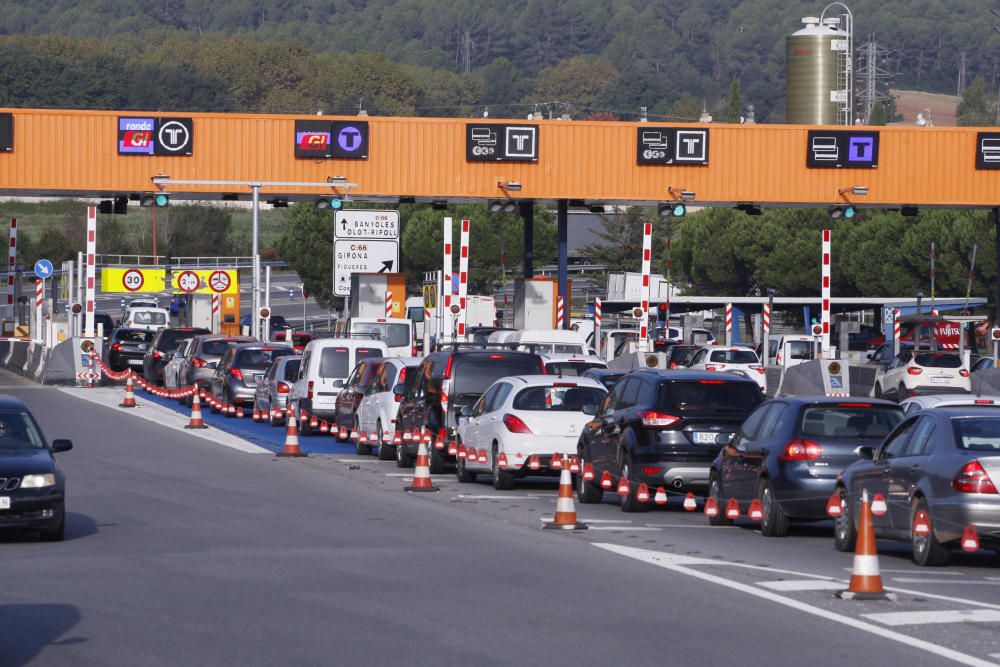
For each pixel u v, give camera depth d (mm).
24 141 165500
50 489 53094
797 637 36062
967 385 156250
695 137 171125
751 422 63219
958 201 173000
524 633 36375
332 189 168750
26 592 42375
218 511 64625
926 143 172625
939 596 43031
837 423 58875
